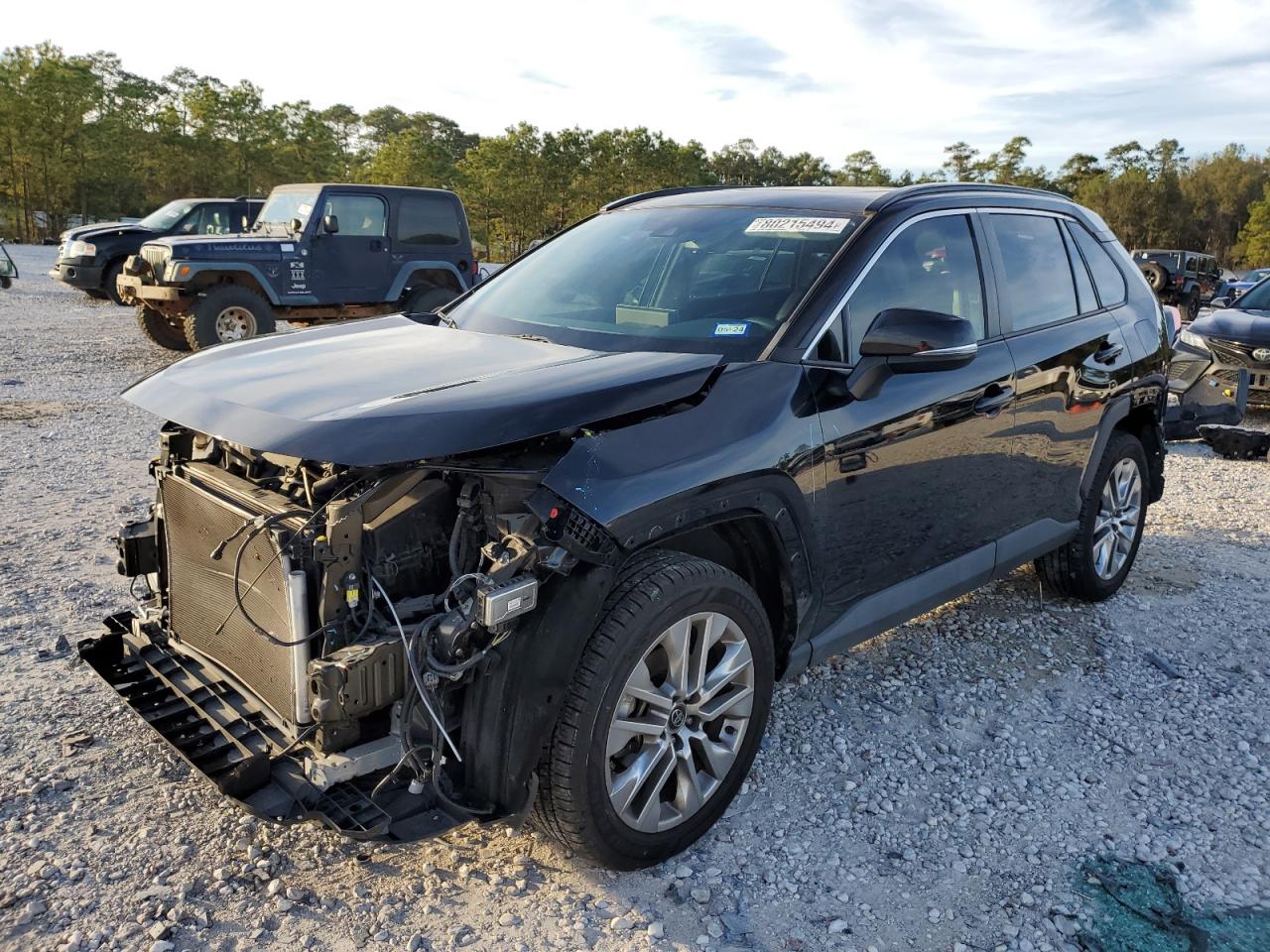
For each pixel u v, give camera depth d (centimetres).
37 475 639
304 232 1223
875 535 325
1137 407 469
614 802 252
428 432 224
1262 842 294
